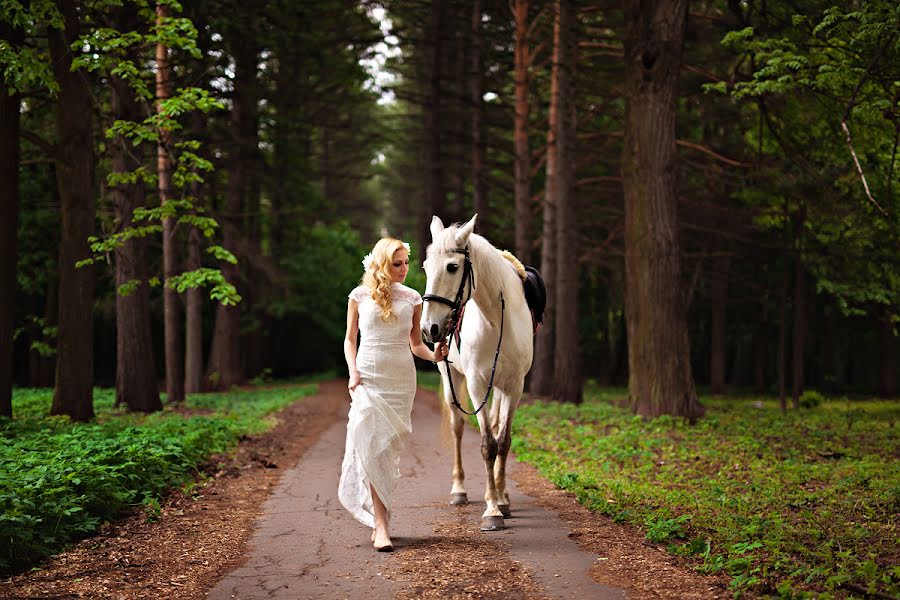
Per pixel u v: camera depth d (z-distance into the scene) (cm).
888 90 880
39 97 1090
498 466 601
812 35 956
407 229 4784
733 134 1830
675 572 432
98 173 1496
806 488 669
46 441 766
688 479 721
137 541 513
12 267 995
